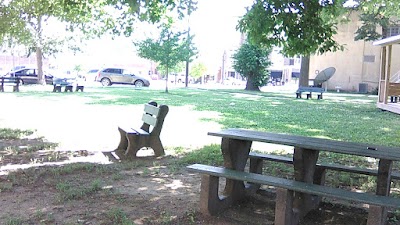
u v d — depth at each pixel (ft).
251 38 23.07
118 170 18.69
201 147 24.94
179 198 14.76
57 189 15.43
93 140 26.66
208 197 13.03
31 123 34.14
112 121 36.37
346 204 14.69
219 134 13.65
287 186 11.60
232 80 169.99
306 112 50.55
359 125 38.52
